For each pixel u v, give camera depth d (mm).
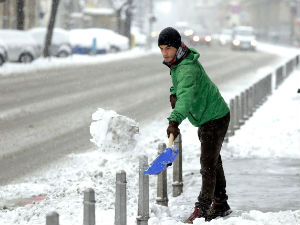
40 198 20984
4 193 21672
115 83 63062
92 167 25688
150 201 20062
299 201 20109
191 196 20828
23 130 34375
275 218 15695
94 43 113188
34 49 86000
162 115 41938
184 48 15445
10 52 83312
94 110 42750
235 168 26047
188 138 32719
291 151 30016
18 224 16797
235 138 33594
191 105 16016
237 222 15367
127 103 47625
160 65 93125
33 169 25641
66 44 99562
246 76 76250
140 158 15633
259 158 28484
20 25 99062
